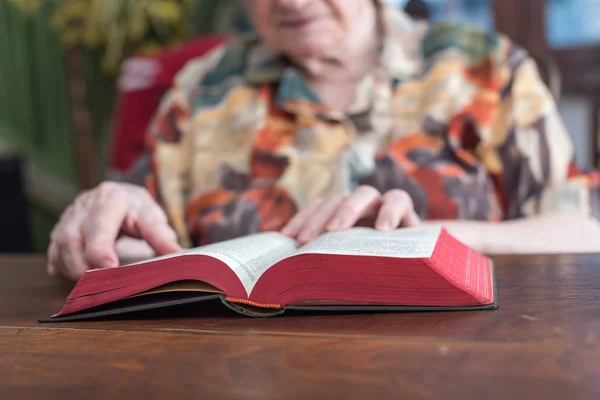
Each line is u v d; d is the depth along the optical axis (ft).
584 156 9.07
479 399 1.24
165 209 4.36
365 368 1.45
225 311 2.06
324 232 2.52
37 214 12.88
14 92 12.36
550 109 4.01
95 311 2.07
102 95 11.95
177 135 4.54
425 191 3.84
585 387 1.27
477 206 3.87
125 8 10.18
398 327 1.74
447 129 3.99
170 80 5.61
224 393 1.35
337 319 1.87
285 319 1.91
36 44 12.11
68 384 1.48
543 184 3.89
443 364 1.44
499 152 3.98
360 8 4.13
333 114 4.04
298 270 1.93
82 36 10.62
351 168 3.93
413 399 1.26
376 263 1.89
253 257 2.15
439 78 4.09
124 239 3.77
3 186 9.61
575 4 8.87
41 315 2.23
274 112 4.25
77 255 2.62
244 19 9.89
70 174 12.60
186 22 10.41
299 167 4.00
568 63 8.98
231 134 4.30
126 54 10.61
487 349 1.53
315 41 3.95
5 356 1.72
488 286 2.06
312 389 1.34
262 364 1.52
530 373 1.36
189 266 1.98
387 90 4.10
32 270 3.25
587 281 2.20
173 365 1.55
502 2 9.13
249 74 4.34
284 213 3.96
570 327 1.67
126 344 1.76
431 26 4.35
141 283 2.00
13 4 11.71
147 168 4.53
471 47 4.17
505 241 3.35
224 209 4.08
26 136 12.54
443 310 1.89
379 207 2.73
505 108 4.02
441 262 1.94
